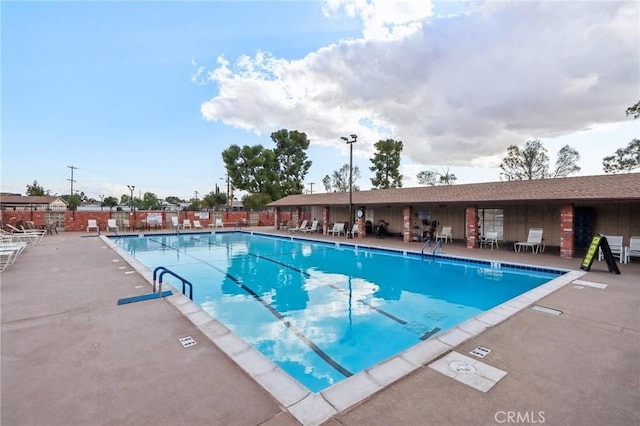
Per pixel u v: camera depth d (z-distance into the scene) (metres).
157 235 20.92
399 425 2.26
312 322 6.02
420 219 18.47
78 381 2.86
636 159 23.95
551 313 4.87
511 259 10.56
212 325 4.32
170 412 2.42
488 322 4.46
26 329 4.16
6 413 2.38
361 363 4.46
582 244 12.77
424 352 3.51
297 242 18.25
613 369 3.12
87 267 8.54
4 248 9.02
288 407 2.50
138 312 4.88
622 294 5.98
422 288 8.47
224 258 13.06
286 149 40.91
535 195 11.40
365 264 11.70
